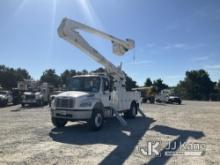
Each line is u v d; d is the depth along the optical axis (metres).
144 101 41.78
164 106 32.19
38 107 29.39
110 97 13.98
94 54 13.88
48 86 35.38
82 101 12.03
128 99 16.61
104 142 9.69
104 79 13.66
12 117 17.56
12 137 10.41
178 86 85.00
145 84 83.25
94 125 12.13
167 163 7.16
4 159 7.34
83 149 8.58
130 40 16.03
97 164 6.98
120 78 15.84
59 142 9.62
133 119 16.95
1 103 30.42
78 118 11.95
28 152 8.11
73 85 13.70
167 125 14.12
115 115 14.29
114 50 15.73
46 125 13.74
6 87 90.12
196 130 12.48
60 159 7.39
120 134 11.37
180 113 21.30
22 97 31.61
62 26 12.48
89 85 13.36
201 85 81.56
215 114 20.52
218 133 11.66
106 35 14.63
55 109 12.44
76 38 12.91
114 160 7.38
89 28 13.71
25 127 12.98
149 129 12.77
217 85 85.81
